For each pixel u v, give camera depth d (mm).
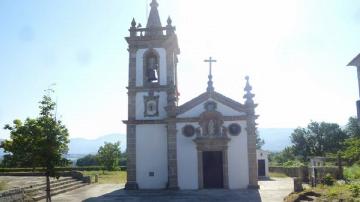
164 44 35094
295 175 46406
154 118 34188
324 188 24938
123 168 71375
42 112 21141
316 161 36469
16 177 36938
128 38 35188
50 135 20719
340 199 19312
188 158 32562
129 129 34156
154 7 37125
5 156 20797
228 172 32125
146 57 35312
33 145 20578
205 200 25562
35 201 25859
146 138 33969
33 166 21031
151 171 33562
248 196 27047
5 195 21109
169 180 32281
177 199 26312
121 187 35875
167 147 33219
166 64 34906
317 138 93750
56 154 20859
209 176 32438
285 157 96062
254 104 32656
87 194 30203
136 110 34438
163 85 34500
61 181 34406
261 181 40344
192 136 32812
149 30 35469
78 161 88438
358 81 18500
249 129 32375
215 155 32594
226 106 32969
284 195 27359
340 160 30750
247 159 32156
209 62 33500
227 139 32125
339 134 92000
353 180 27219
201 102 33219
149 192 30812
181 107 33219
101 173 58375
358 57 18172
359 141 20375
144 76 34906
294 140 96438
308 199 22578
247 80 33094
